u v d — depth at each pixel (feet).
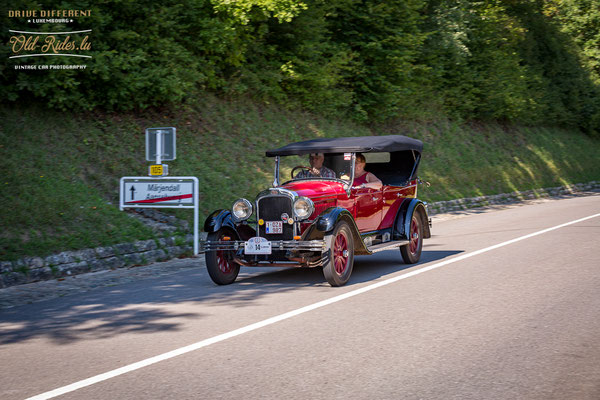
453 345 16.44
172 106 48.88
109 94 42.11
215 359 15.60
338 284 25.31
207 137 49.14
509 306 20.83
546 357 15.28
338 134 62.90
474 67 91.35
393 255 34.99
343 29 69.77
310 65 60.75
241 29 51.65
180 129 47.78
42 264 28.45
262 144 52.80
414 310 20.57
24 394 13.34
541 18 120.78
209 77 51.57
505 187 80.38
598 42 129.18
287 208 25.98
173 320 19.95
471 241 38.81
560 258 30.71
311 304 21.85
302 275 28.86
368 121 71.61
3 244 28.40
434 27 80.33
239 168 47.98
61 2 39.06
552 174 95.71
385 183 33.27
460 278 26.25
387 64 69.72
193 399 12.84
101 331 18.79
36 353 16.57
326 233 25.00
